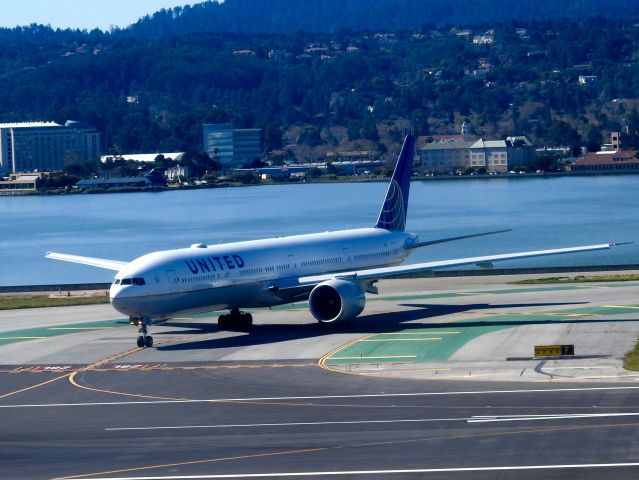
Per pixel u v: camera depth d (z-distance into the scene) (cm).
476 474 14950
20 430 18588
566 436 16575
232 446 16912
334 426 17850
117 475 15600
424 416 18212
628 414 17700
